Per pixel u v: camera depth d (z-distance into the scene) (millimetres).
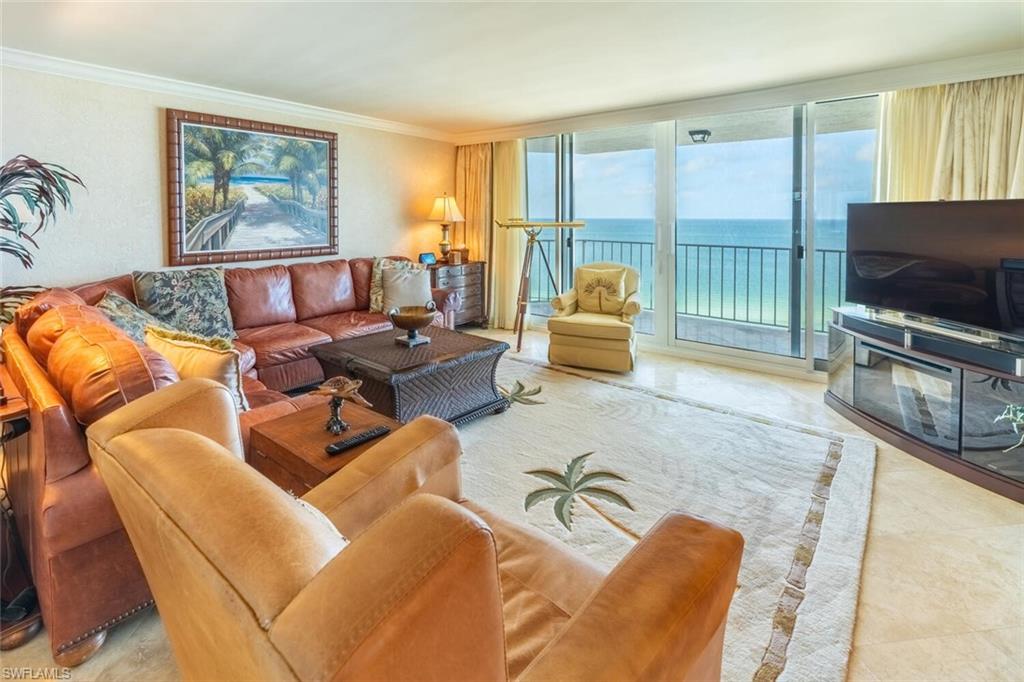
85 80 3506
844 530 2143
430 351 3158
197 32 2889
